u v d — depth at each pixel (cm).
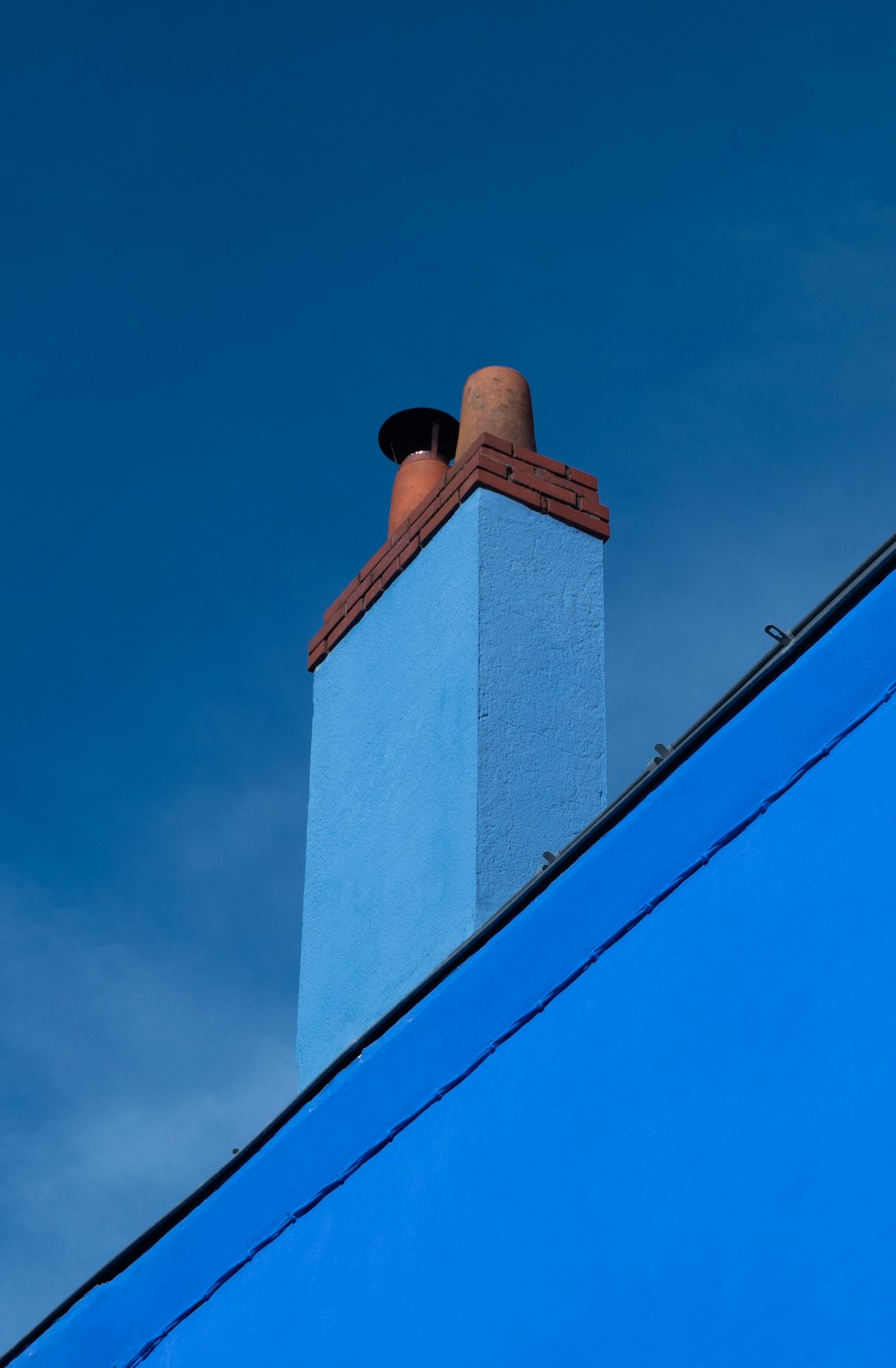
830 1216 260
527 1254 315
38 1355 427
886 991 267
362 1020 480
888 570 295
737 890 302
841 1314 252
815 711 299
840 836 287
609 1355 287
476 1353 316
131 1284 420
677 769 320
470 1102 348
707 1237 279
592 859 332
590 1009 325
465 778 474
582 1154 313
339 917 512
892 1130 257
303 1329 366
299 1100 392
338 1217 373
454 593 515
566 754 487
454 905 458
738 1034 290
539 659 500
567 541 530
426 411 618
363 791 525
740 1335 265
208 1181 409
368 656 551
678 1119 295
